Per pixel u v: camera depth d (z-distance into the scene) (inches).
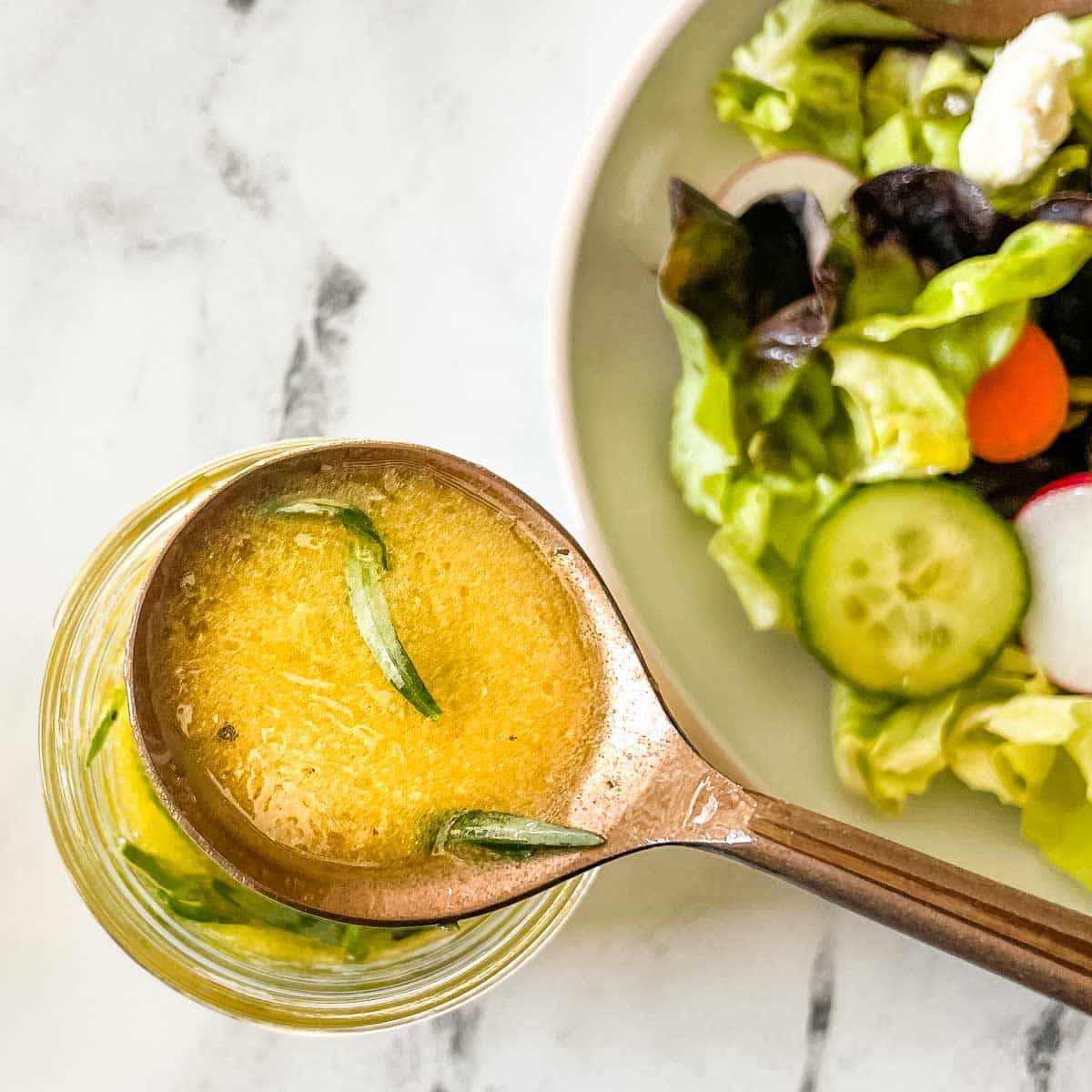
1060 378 14.5
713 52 14.3
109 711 14.0
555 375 13.9
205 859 14.0
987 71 14.7
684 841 12.7
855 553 14.2
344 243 14.9
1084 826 14.4
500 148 15.0
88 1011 14.4
